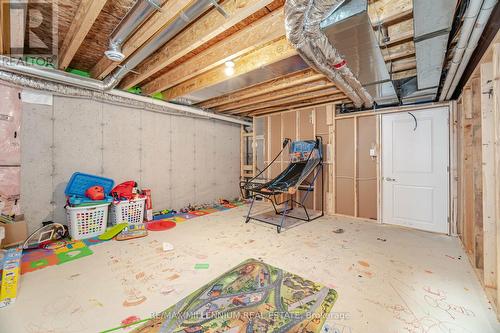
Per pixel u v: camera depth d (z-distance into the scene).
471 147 2.54
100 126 3.71
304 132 5.03
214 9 2.00
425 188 3.67
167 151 4.68
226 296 1.86
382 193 4.04
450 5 1.49
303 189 4.79
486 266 1.93
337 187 4.57
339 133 4.55
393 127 3.96
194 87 3.62
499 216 1.64
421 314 1.66
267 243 3.02
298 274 2.20
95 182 3.43
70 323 1.56
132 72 3.20
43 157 3.14
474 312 1.68
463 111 2.75
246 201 5.97
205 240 3.12
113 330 1.51
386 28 2.18
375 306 1.74
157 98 4.29
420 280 2.11
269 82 3.57
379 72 2.64
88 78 3.08
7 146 2.82
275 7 2.04
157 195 4.52
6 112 2.79
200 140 5.33
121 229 3.35
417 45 1.96
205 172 5.45
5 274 1.92
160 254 2.66
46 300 1.80
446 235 3.38
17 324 1.55
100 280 2.09
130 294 1.89
